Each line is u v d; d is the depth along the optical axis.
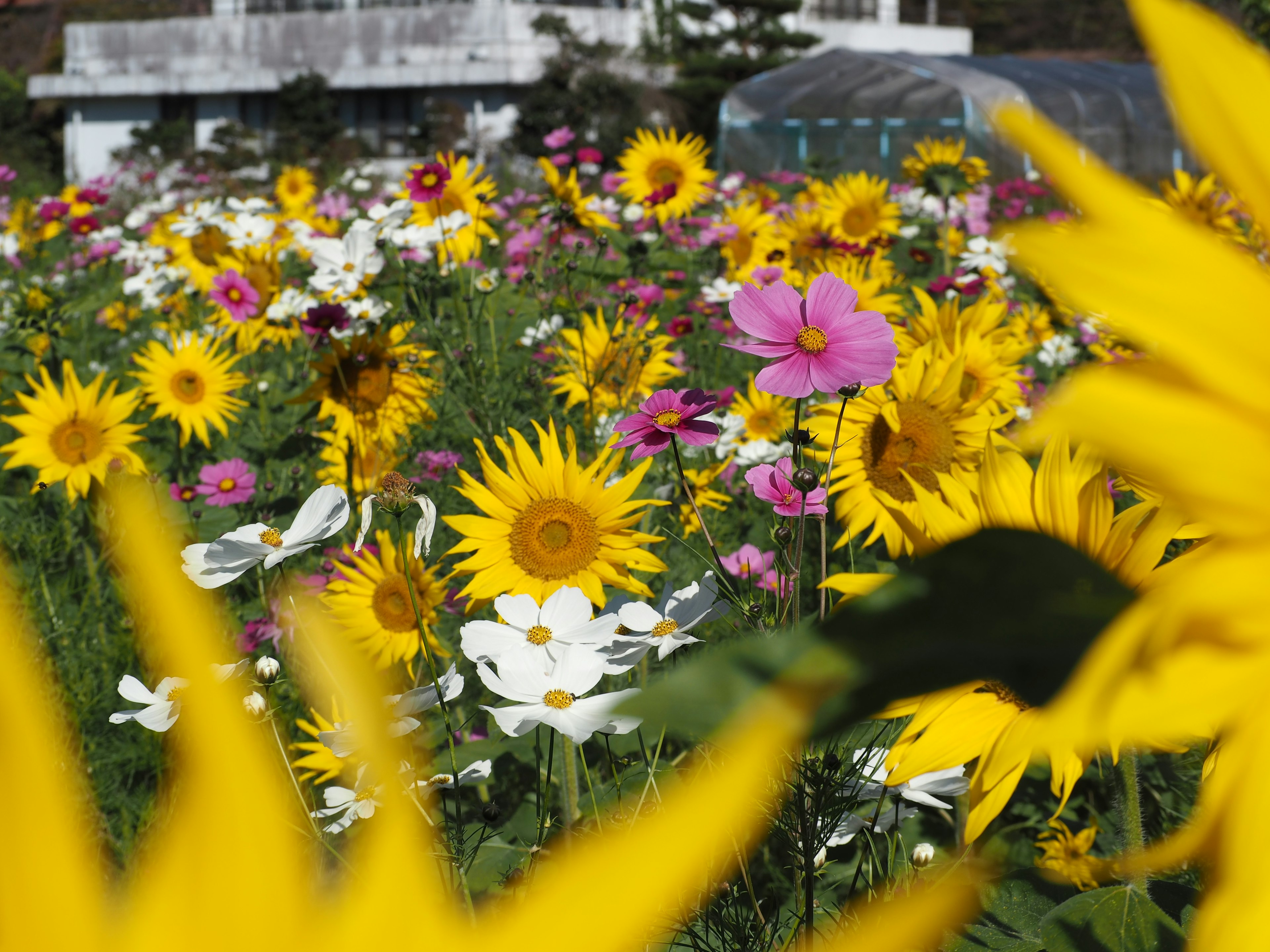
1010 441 0.40
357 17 35.84
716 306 4.88
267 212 6.36
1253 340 0.22
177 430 4.08
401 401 3.61
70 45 37.34
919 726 0.99
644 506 2.12
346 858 1.42
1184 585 0.23
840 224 6.12
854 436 2.46
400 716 1.54
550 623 1.78
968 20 45.84
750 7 34.25
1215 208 2.84
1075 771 0.96
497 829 1.76
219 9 38.03
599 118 26.30
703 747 1.40
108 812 1.90
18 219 7.89
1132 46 43.97
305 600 1.80
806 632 0.24
